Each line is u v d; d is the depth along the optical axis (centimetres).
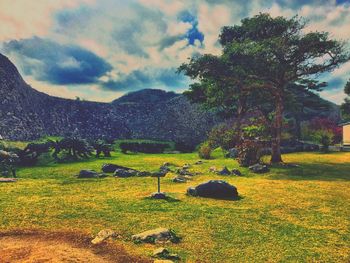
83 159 3456
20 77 6025
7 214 1284
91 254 934
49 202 1480
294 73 3297
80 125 6838
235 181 2175
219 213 1359
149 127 7581
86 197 1599
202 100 4459
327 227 1221
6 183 1928
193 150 5500
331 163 3188
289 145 4706
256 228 1191
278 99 3262
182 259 921
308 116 7419
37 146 3200
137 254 936
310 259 948
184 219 1266
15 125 5138
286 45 3034
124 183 2019
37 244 1004
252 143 3059
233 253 974
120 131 7306
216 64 3052
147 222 1221
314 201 1603
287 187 1955
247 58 3006
